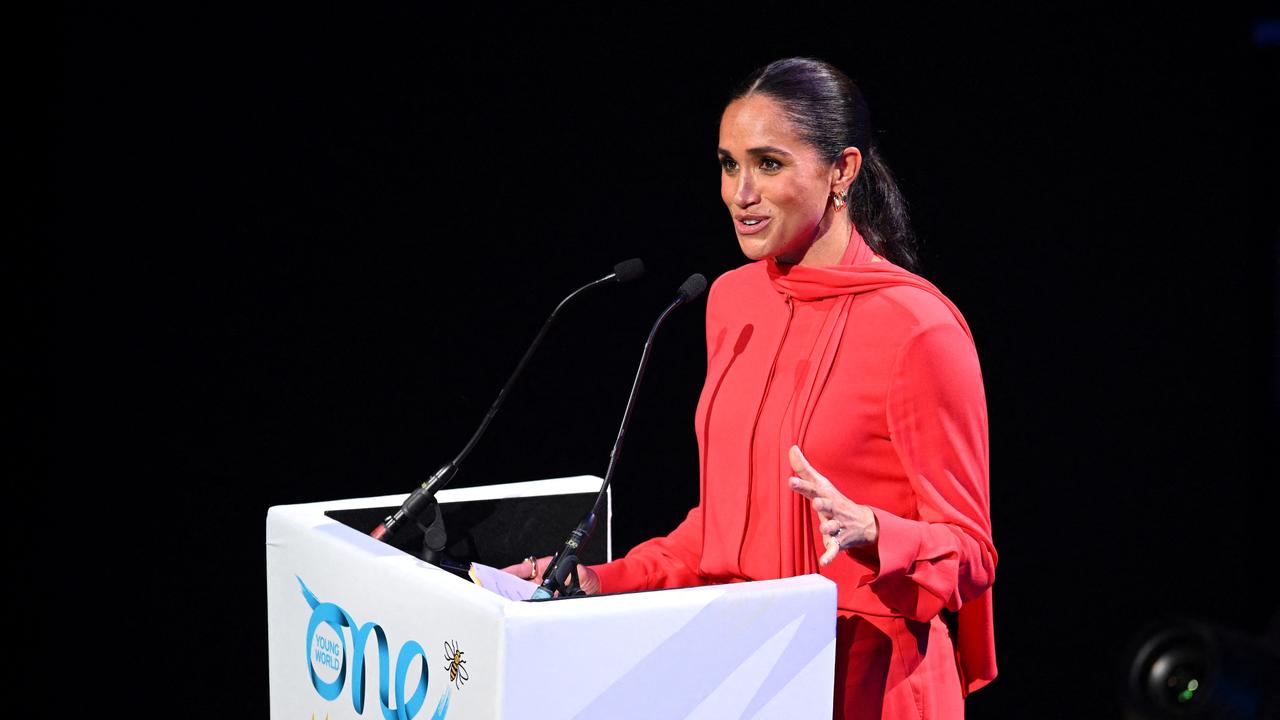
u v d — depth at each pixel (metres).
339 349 12.98
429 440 13.16
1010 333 12.34
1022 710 12.91
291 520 6.46
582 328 13.12
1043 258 12.22
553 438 13.24
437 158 12.81
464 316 13.05
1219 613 12.37
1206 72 11.77
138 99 12.39
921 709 6.24
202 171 12.57
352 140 12.70
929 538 5.73
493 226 12.93
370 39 12.59
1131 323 12.17
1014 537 12.70
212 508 12.98
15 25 12.14
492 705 4.81
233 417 12.94
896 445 6.09
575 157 12.83
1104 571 12.58
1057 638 12.74
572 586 6.36
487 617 4.84
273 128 12.59
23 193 12.38
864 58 12.24
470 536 7.00
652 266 12.96
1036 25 12.02
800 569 6.30
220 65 12.45
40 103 12.28
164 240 12.62
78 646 12.88
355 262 12.88
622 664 4.93
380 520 6.86
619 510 13.37
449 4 12.62
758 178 6.32
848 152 6.40
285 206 12.73
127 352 12.73
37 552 12.77
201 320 12.80
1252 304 12.00
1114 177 12.03
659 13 12.59
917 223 12.24
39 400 12.66
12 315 12.52
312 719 6.30
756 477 6.51
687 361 13.17
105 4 12.22
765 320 6.78
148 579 12.96
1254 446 12.19
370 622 5.70
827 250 6.54
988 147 12.18
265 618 13.17
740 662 5.13
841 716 6.23
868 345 6.19
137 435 12.84
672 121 12.71
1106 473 12.42
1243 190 11.85
